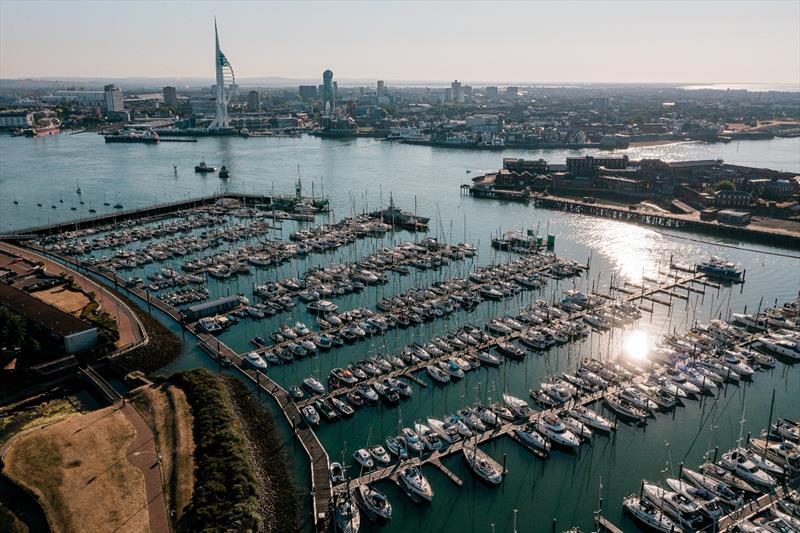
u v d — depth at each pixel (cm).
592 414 11462
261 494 9056
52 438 9969
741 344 14500
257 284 19138
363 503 9162
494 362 13625
